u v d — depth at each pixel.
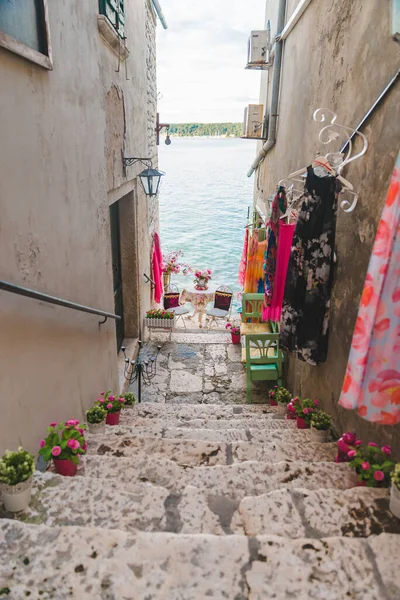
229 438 3.24
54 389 2.77
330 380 3.57
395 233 1.83
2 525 1.68
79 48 3.21
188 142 174.00
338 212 3.46
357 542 1.66
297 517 1.91
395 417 2.02
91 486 2.04
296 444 3.00
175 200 32.75
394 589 1.49
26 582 1.46
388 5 2.55
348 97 3.27
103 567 1.52
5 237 2.07
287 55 5.91
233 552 1.59
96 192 3.75
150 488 2.07
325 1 3.96
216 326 9.52
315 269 3.39
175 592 1.44
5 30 2.02
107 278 4.22
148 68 7.66
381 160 2.65
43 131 2.52
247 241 8.92
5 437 2.10
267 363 5.82
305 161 4.73
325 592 1.46
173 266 10.74
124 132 5.37
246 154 98.31
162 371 6.51
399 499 1.87
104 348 4.14
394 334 1.92
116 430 3.26
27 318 2.35
